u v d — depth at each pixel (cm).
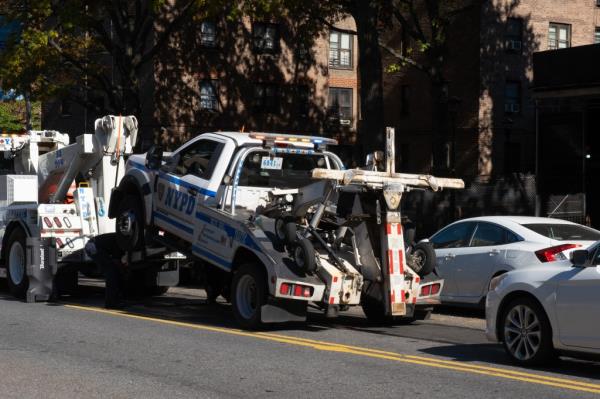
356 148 5962
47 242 2020
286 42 5625
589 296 1120
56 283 2062
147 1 3888
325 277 1493
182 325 1622
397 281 1521
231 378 1109
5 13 3706
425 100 5591
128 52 3891
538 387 1056
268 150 1712
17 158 2336
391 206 1504
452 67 5256
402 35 5656
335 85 5891
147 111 5109
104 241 1948
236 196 1695
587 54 3275
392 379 1105
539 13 5228
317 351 1324
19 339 1438
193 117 5206
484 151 5116
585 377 1127
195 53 5209
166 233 1828
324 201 1511
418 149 5659
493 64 5131
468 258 1798
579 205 3488
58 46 3734
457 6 5184
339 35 5931
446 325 1703
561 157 3509
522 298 1217
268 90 5575
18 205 2155
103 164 2080
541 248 1675
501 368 1191
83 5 3681
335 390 1036
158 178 1808
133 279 2091
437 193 3531
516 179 3572
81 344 1385
